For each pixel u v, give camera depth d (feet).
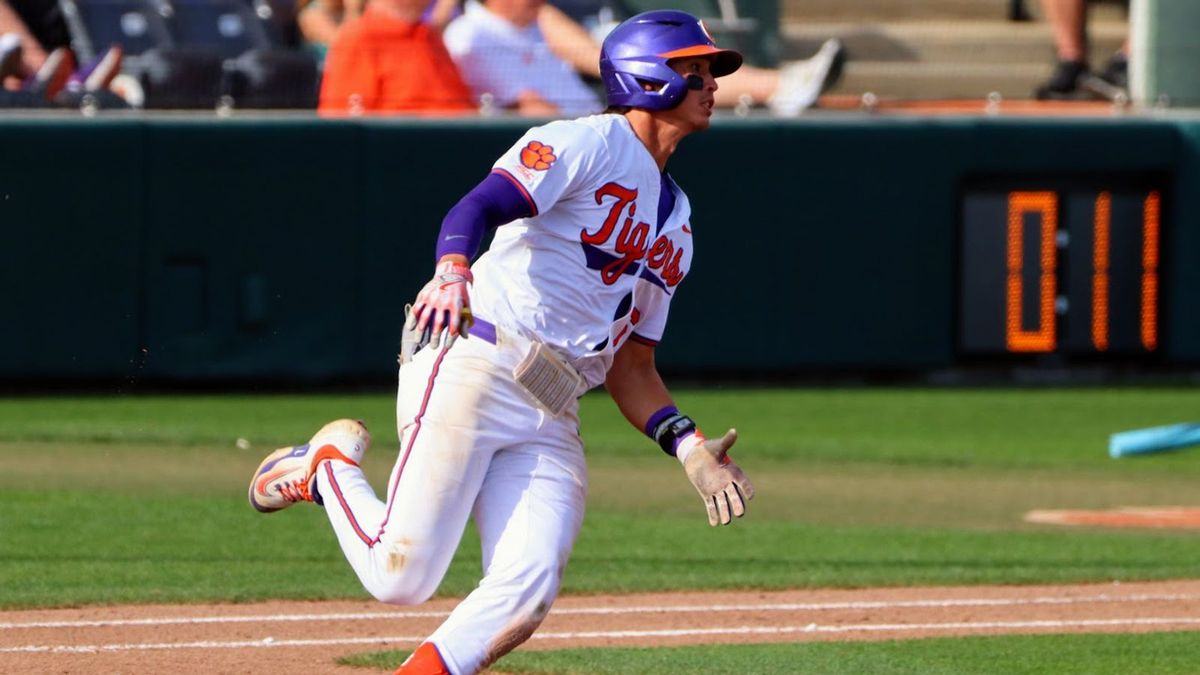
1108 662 59.62
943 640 64.08
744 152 157.48
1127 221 164.86
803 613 70.74
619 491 108.47
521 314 43.14
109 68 153.38
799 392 161.79
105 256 145.69
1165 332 165.78
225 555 82.02
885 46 175.32
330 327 151.33
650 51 43.75
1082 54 174.60
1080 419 145.89
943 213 161.89
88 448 119.85
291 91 156.15
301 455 46.42
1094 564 83.41
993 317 163.84
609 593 75.00
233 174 148.05
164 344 147.74
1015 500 107.96
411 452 43.14
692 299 157.89
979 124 161.48
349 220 150.92
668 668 57.36
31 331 144.46
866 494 109.29
